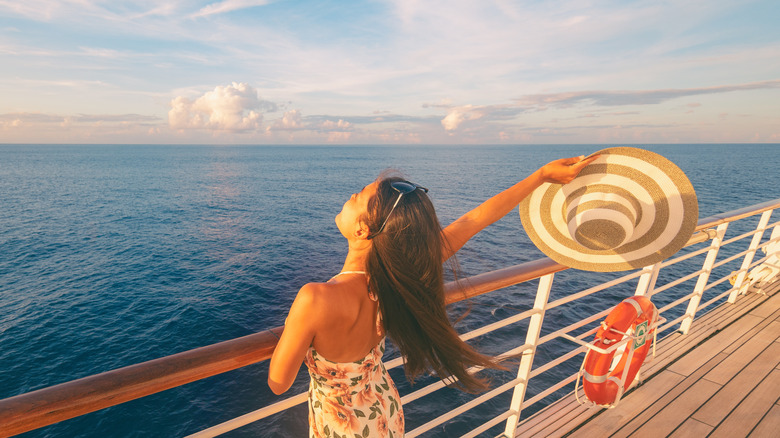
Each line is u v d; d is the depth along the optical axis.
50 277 32.53
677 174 1.33
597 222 1.44
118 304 26.55
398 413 1.24
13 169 163.12
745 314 4.06
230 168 181.25
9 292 29.11
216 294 27.98
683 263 28.61
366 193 1.04
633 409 2.71
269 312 25.12
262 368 16.64
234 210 66.81
